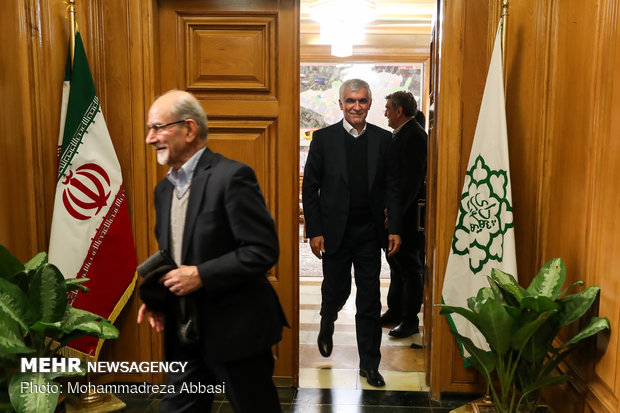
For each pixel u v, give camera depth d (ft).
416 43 21.43
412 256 11.64
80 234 8.14
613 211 5.49
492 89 7.64
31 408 5.82
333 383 9.55
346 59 21.84
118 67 8.74
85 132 8.15
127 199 8.89
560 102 6.86
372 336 9.41
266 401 5.47
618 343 5.31
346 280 9.52
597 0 5.82
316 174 9.43
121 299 8.57
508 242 7.33
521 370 6.48
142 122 8.79
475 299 6.87
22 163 7.63
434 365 8.84
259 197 5.38
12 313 6.22
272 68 9.03
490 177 7.66
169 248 5.57
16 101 7.51
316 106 25.53
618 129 5.39
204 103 9.09
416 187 11.26
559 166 6.88
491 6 8.31
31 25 7.64
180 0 8.92
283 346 9.34
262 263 5.15
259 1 8.91
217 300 5.22
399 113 11.28
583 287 6.12
